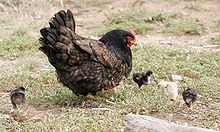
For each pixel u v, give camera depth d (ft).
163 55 10.28
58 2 17.78
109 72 8.13
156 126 7.34
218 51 10.61
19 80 9.12
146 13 14.78
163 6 16.52
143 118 7.47
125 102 8.41
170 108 8.19
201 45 11.27
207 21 13.88
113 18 13.76
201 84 8.95
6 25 12.99
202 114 8.06
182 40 11.84
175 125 7.32
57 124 7.66
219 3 17.04
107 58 8.07
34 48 10.77
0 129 7.58
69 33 7.87
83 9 16.69
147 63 9.80
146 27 13.10
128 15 13.98
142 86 8.88
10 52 10.53
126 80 9.20
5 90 8.83
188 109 8.19
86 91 8.27
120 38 8.28
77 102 8.38
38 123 7.75
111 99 8.48
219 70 9.62
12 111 8.02
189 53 10.52
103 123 7.73
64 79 8.06
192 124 7.77
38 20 12.40
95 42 8.13
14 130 7.65
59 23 7.89
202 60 10.05
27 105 8.20
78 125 7.65
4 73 9.36
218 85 8.97
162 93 8.61
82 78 8.00
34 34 11.55
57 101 8.39
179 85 8.91
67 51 7.81
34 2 14.37
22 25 11.87
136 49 10.69
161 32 12.93
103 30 12.39
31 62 9.87
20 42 10.85
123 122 7.73
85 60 7.98
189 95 7.98
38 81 9.15
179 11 15.49
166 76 9.32
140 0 17.16
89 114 7.97
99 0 17.46
